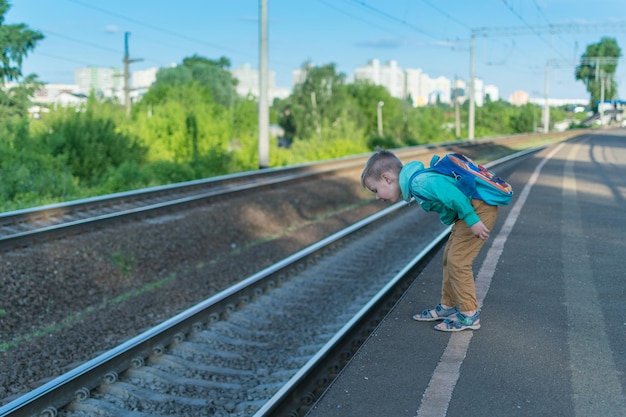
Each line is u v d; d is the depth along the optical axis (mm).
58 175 18000
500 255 7641
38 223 11336
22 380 6008
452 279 4934
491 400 3881
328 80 74562
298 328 7402
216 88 81750
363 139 43656
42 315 8156
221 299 7535
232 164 25078
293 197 16781
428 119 77875
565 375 4211
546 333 4984
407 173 4469
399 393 4012
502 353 4594
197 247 11797
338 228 14555
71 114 22719
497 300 5836
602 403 3811
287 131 78062
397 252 11039
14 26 34156
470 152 36781
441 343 4805
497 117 104938
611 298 5902
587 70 124312
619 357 4500
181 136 30688
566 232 9164
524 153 30094
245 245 12703
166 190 15297
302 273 9531
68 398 4996
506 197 4539
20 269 8680
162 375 5672
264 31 22500
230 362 6301
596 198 13023
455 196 4316
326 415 3756
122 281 9789
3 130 21484
